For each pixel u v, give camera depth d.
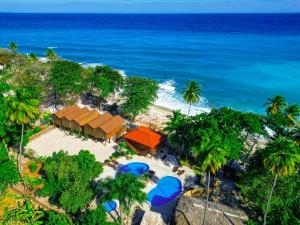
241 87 111.12
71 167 45.91
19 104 44.66
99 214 38.59
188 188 51.25
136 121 77.69
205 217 40.66
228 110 58.62
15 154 57.50
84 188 43.31
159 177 53.81
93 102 87.12
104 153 59.91
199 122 55.62
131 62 150.00
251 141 67.75
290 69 134.88
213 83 115.81
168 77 123.38
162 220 43.00
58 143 62.84
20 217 42.69
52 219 38.56
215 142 38.66
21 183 49.34
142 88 74.75
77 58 159.00
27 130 56.94
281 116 58.31
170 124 58.59
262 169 44.25
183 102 94.31
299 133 52.72
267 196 40.97
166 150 62.69
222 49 187.00
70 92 81.56
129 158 58.12
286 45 199.00
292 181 41.28
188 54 170.62
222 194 50.47
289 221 38.22
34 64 87.25
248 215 42.34
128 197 36.97
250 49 186.00
